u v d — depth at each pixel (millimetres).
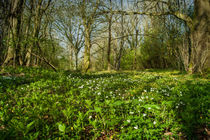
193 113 3059
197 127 2605
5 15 10898
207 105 3516
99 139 2461
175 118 2906
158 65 24953
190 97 4414
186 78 9164
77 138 2318
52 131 2539
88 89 5547
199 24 11219
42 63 15594
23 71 9242
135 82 7352
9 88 5098
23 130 2164
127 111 3266
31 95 4395
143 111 3301
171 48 15680
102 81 7445
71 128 2520
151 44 23812
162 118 2871
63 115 3195
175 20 15102
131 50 24172
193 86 5891
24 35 9875
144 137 2373
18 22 10195
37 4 12258
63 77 8273
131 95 4867
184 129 2516
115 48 24688
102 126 2688
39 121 2656
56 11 17828
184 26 13109
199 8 11328
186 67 12203
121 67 27797
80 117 2596
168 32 16172
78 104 3848
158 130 2418
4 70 8625
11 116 2773
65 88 5719
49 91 5195
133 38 23859
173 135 2393
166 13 14250
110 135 2557
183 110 3367
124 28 22797
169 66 23172
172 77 9617
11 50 10445
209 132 2441
